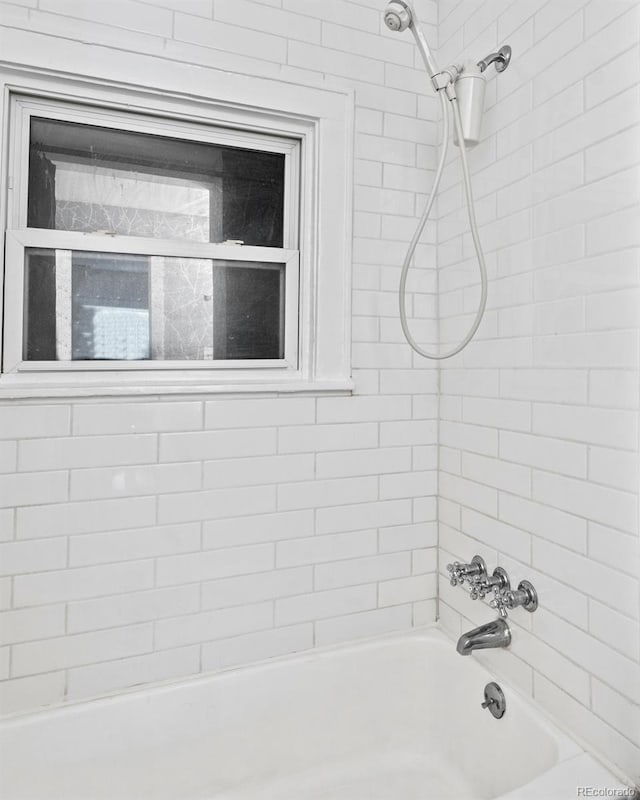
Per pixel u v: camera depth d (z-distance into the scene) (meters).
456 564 1.56
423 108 1.77
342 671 1.64
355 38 1.68
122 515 1.46
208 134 1.58
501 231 1.49
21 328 1.40
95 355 1.47
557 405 1.30
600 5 1.17
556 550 1.30
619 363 1.13
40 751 1.35
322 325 1.63
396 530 1.75
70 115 1.45
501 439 1.50
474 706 1.54
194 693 1.49
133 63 1.43
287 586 1.62
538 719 1.31
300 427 1.63
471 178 1.62
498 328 1.51
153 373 1.53
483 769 1.48
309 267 1.65
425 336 1.78
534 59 1.36
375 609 1.73
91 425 1.42
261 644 1.60
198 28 1.50
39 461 1.38
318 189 1.62
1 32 1.32
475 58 1.60
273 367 1.65
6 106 1.36
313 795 1.54
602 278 1.17
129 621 1.47
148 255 1.52
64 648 1.41
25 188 1.42
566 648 1.27
